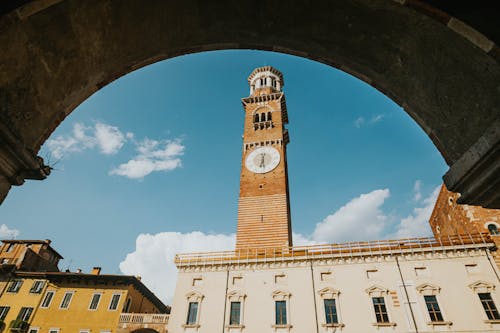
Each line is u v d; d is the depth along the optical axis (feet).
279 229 128.57
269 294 101.19
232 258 113.09
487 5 13.66
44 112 18.44
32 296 120.47
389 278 95.20
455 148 18.20
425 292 90.17
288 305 97.35
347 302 94.02
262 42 23.54
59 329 111.86
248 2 20.54
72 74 19.21
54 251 155.74
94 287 121.70
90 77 20.57
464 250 93.56
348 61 22.35
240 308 100.48
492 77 14.71
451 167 17.70
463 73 16.20
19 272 125.18
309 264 104.32
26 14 14.37
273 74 219.61
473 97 16.22
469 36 14.06
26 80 16.61
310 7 19.95
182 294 107.34
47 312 116.26
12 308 118.11
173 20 21.07
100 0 17.21
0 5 13.62
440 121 18.86
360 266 99.81
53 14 15.80
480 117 16.11
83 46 18.61
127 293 119.65
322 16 20.21
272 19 21.53
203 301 104.27
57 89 18.70
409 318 87.04
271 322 95.61
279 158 155.63
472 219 101.71
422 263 95.14
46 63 17.28
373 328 87.81
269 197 140.46
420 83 19.16
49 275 124.06
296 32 22.09
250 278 106.11
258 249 121.08
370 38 19.71
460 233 114.11
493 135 14.20
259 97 189.37
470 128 16.88
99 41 19.22
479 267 90.12
